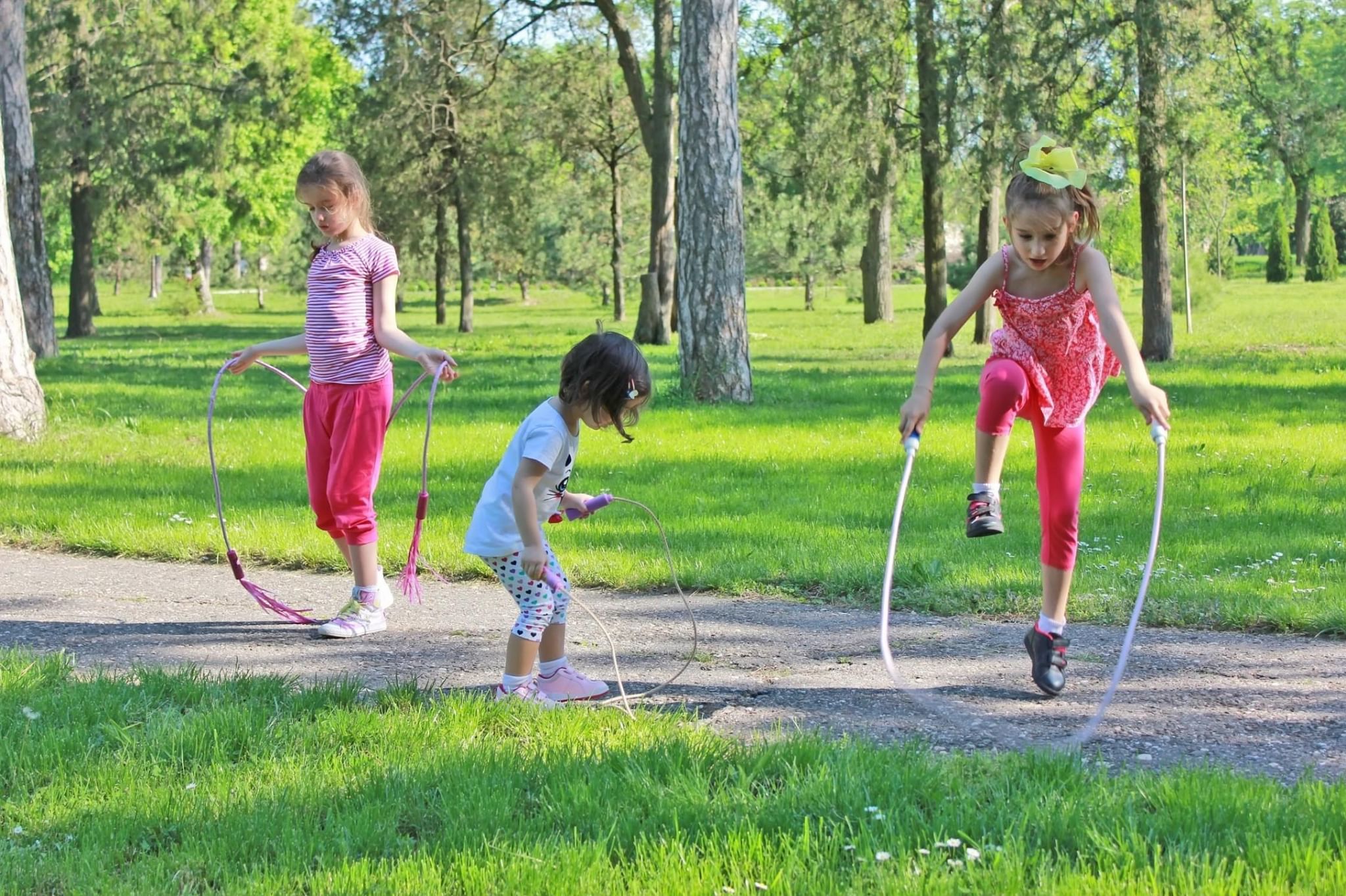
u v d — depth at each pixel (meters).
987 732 4.33
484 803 3.53
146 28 33.50
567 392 4.48
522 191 38.41
